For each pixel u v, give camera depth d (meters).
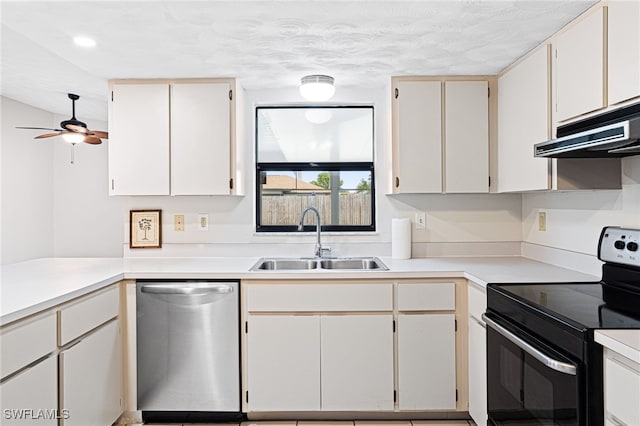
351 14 1.81
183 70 2.55
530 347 1.45
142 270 2.41
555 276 2.14
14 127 3.87
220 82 2.70
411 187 2.66
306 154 3.09
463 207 2.93
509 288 1.86
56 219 4.53
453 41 2.11
